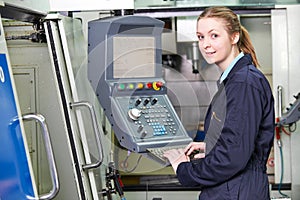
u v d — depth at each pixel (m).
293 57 3.37
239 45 2.37
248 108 2.17
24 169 1.70
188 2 3.28
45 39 2.33
